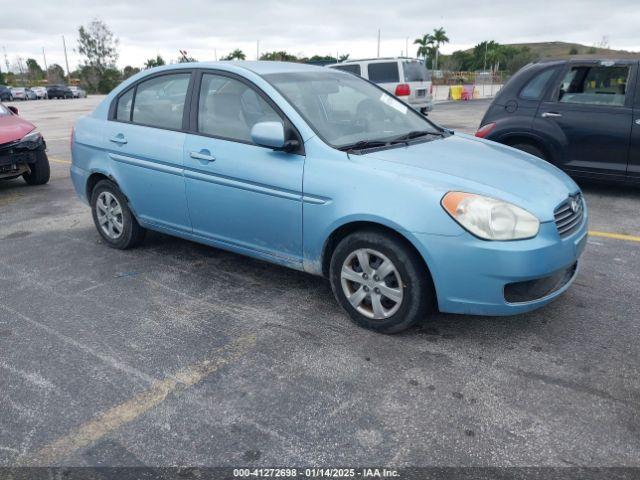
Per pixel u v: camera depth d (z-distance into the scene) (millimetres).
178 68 4434
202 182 4090
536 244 3039
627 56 6383
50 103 38906
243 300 3994
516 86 6945
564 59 6680
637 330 3461
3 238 5602
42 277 4512
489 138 7082
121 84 4918
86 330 3598
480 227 3012
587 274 4348
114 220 5043
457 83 43500
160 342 3424
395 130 4098
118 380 3025
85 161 5070
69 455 2467
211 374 3064
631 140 6223
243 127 3930
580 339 3363
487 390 2867
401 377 2996
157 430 2617
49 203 7051
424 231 3078
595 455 2400
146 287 4262
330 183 3404
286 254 3799
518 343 3326
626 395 2811
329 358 3197
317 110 3838
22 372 3123
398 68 15531
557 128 6602
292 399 2824
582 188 7250
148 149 4445
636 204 6406
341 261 3494
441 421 2635
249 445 2504
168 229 4578
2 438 2584
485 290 3072
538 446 2459
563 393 2834
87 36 74250
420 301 3248
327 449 2467
